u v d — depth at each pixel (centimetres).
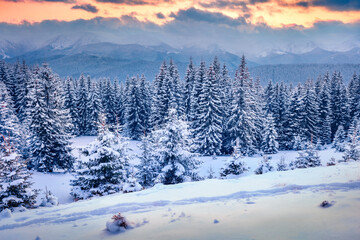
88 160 1416
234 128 3784
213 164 2908
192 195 611
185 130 1798
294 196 506
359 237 254
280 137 4728
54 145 2878
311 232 288
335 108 5431
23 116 4881
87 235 384
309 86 4728
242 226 346
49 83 2978
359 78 5944
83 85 5812
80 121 5741
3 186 973
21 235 420
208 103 3588
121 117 6284
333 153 3095
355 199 412
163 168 1719
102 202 649
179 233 343
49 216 539
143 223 414
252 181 751
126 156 1616
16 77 5547
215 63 4716
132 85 5281
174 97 4553
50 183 2239
